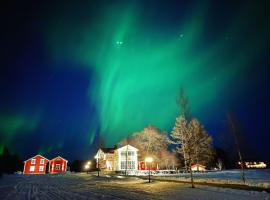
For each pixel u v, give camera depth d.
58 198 15.79
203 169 59.47
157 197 15.41
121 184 25.98
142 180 30.38
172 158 58.56
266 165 85.62
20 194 18.30
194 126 45.94
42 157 72.62
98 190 20.25
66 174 57.72
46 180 36.50
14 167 79.12
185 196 15.57
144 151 59.47
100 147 64.69
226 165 71.69
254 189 17.83
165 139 58.84
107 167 63.91
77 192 19.17
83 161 80.12
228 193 16.23
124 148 60.50
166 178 32.47
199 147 47.31
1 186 25.89
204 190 18.19
